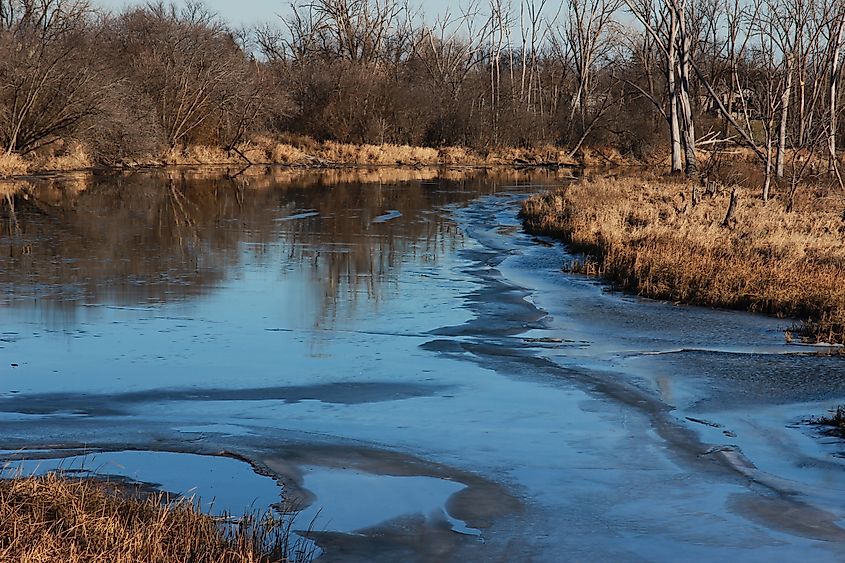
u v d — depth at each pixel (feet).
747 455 27.81
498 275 60.49
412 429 29.71
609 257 62.13
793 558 20.90
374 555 20.66
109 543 19.02
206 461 26.43
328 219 92.43
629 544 21.56
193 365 36.94
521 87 265.13
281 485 24.73
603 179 131.13
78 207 95.25
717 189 109.29
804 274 53.57
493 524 22.56
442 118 221.66
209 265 61.98
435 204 113.19
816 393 34.35
